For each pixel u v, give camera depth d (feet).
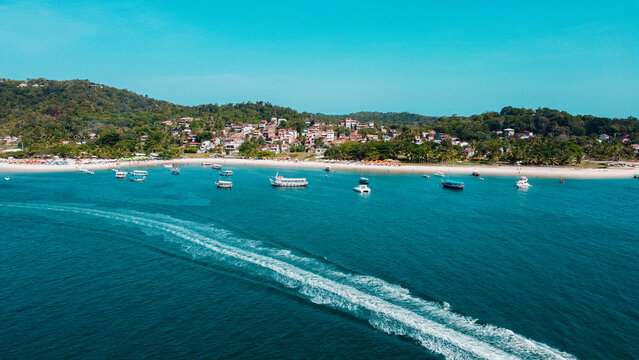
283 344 118.93
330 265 178.70
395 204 345.51
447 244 218.18
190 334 124.67
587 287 163.22
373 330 125.39
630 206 359.05
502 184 519.19
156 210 291.17
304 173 615.57
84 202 320.70
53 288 156.46
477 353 113.80
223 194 383.86
